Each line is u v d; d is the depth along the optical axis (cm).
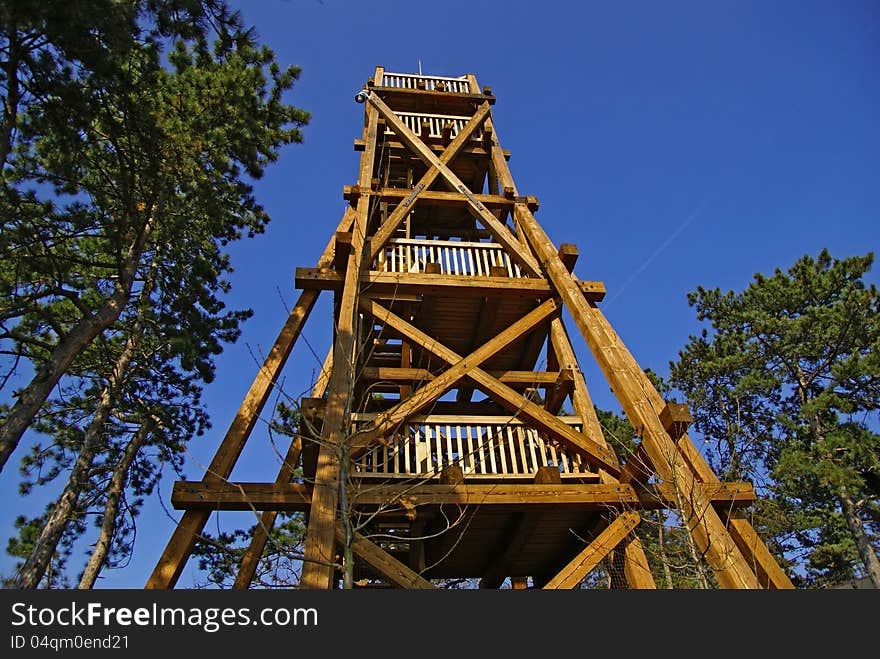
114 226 1080
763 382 1922
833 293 2231
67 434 1488
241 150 1203
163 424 1536
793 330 2098
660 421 768
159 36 812
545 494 772
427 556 1030
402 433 856
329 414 715
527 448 902
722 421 1984
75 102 809
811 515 2025
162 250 1380
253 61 1352
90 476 1501
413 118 1459
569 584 703
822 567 2086
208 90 1193
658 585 1395
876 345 1892
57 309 1389
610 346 862
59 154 982
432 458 848
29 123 872
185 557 663
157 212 1152
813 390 2127
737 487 735
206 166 1203
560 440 859
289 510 744
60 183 989
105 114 891
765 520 1548
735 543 708
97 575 1288
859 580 1886
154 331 1491
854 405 1844
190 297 1476
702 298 2409
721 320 2334
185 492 702
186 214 1187
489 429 892
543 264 1095
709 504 688
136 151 991
